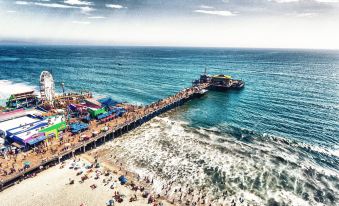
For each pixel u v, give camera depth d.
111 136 60.66
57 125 54.84
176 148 54.59
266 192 40.22
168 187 40.91
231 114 80.50
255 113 81.56
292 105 91.00
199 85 118.69
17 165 43.34
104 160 49.00
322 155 52.69
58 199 36.84
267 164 48.34
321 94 108.19
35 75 152.12
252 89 120.94
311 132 65.31
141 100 95.88
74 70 176.88
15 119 60.66
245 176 44.31
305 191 40.62
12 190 38.72
